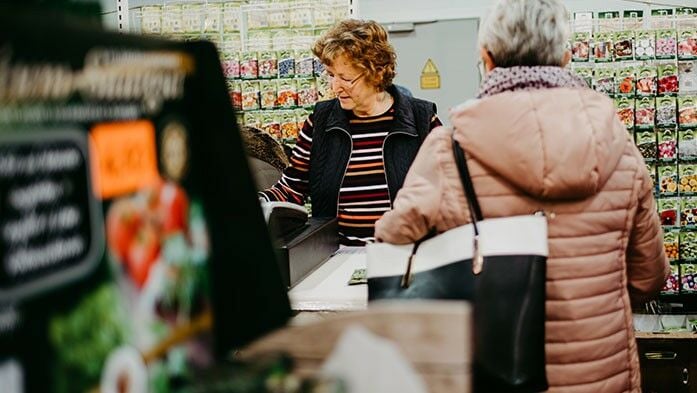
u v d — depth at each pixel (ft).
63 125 2.05
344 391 2.47
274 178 11.39
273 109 13.97
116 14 14.24
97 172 2.17
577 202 5.45
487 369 5.12
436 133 5.63
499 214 5.37
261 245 3.05
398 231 5.28
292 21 13.94
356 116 9.63
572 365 5.61
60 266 2.02
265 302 3.03
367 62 9.08
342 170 9.55
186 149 2.58
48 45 2.01
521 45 5.65
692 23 14.57
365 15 23.35
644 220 5.98
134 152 2.32
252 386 2.42
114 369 2.17
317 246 8.01
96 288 2.14
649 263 6.22
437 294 5.03
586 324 5.57
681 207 14.48
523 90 5.42
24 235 1.92
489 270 5.15
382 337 2.59
